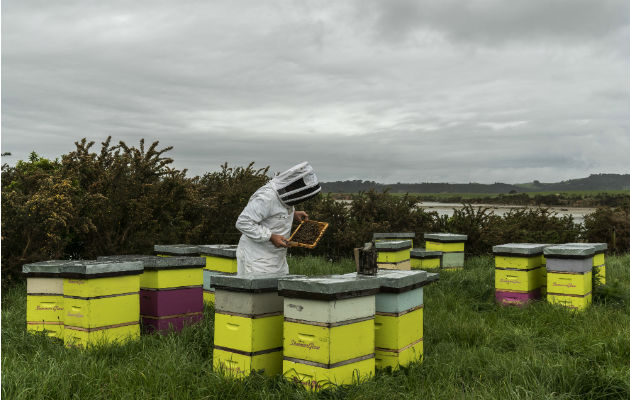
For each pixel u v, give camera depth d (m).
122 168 9.46
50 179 8.55
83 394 3.75
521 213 15.45
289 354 3.85
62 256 9.20
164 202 10.01
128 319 5.18
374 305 4.06
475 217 13.98
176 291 5.65
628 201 16.52
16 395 3.52
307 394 3.57
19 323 5.81
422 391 3.80
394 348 4.22
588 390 3.92
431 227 14.62
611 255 15.13
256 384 3.83
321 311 3.66
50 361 4.28
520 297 7.23
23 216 7.93
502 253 7.38
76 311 4.96
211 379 3.89
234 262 6.70
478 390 3.83
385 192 14.78
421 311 4.66
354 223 13.59
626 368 4.29
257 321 4.00
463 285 8.48
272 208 5.01
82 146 9.65
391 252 9.31
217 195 11.56
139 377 3.97
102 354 4.67
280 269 5.23
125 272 5.11
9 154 9.37
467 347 5.16
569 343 5.13
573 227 15.48
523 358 4.57
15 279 8.18
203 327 5.45
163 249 7.19
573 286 6.89
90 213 9.15
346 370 3.78
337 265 11.47
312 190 5.15
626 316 6.30
